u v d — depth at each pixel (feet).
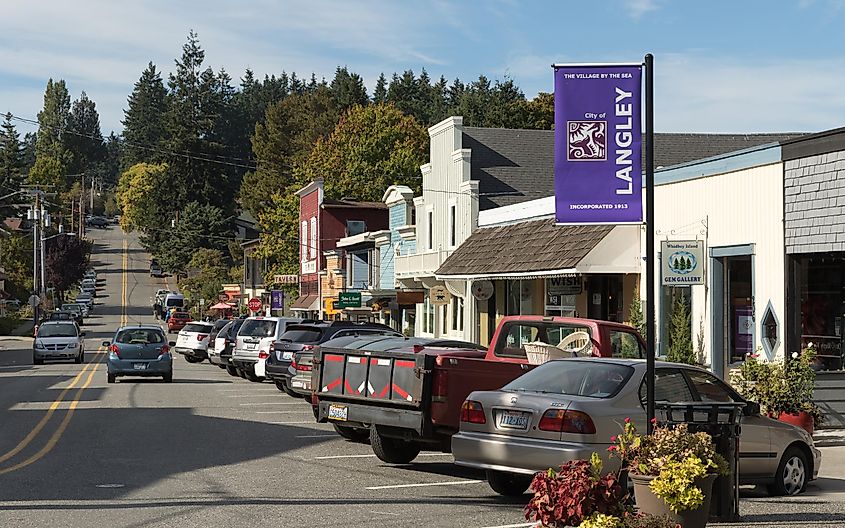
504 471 39.99
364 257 198.70
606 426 39.06
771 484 44.62
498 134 143.23
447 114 410.11
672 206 79.87
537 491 26.30
